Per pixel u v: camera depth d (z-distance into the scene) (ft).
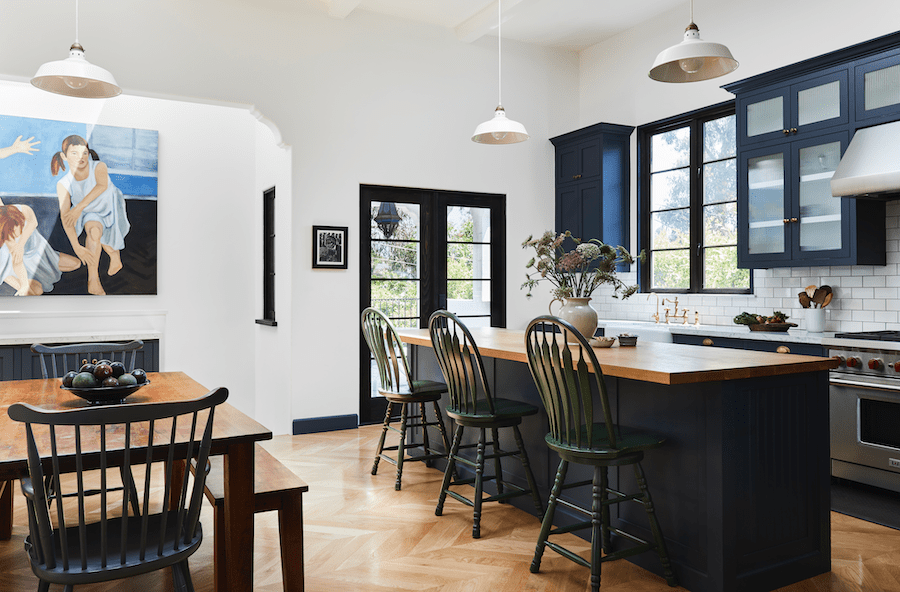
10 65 13.66
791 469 8.18
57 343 15.87
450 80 19.33
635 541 8.53
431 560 8.91
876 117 12.25
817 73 13.32
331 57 17.47
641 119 19.48
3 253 16.30
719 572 7.55
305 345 17.13
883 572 8.40
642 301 19.48
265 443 15.87
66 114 17.17
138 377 8.71
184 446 6.36
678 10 18.21
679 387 8.14
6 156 16.38
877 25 13.76
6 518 9.71
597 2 17.92
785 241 14.11
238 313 19.74
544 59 21.09
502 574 8.46
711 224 17.72
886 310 13.42
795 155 13.84
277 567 8.70
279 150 17.84
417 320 19.04
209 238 19.29
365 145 17.94
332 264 17.38
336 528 10.12
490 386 12.12
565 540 9.62
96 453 5.92
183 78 15.51
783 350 13.10
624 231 19.65
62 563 5.68
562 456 8.04
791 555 8.16
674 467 8.23
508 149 20.39
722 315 17.08
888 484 11.03
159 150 18.52
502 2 17.30
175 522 6.93
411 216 18.93
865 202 12.97
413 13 18.31
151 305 18.39
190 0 15.58
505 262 20.29
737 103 15.19
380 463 14.07
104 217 17.53
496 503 11.42
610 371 7.96
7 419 7.37
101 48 14.57
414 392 12.13
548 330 19.94
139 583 8.35
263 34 16.53
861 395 11.43
